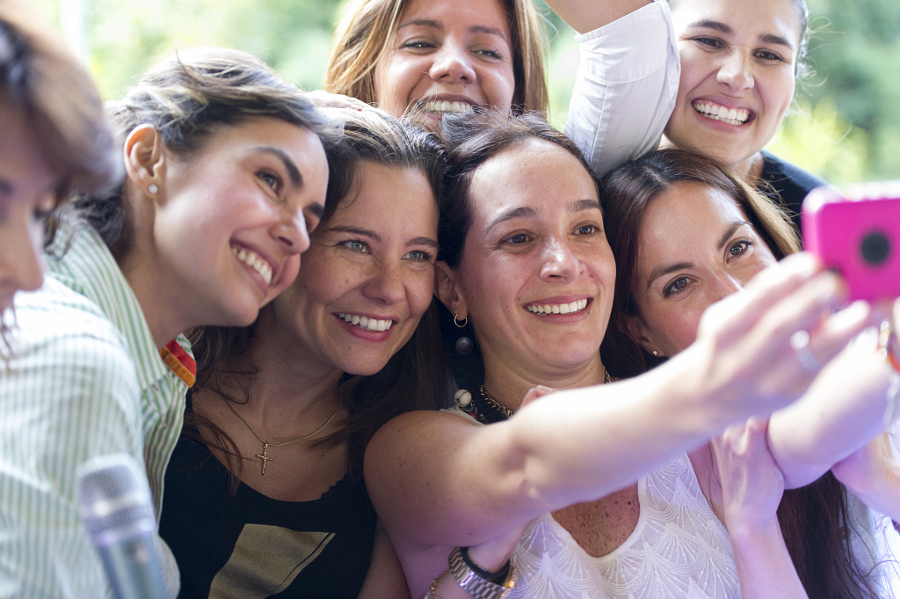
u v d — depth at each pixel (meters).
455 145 1.85
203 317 1.34
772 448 1.47
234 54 1.40
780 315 0.77
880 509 1.53
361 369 1.63
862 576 1.81
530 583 1.51
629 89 2.08
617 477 1.00
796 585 1.50
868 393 1.29
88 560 1.00
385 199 1.59
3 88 0.80
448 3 2.30
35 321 1.07
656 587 1.52
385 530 1.75
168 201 1.26
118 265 1.31
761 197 2.02
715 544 1.59
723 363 0.83
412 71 2.31
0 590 0.95
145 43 7.73
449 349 2.01
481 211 1.71
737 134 2.25
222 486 1.61
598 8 2.08
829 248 0.78
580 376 1.77
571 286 1.63
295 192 1.32
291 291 1.61
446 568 1.60
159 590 0.81
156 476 1.45
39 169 0.86
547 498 1.13
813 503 1.76
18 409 0.99
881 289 0.77
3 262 0.88
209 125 1.27
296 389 1.73
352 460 1.77
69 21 5.26
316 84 7.48
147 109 1.32
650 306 1.82
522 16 2.44
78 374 1.02
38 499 0.96
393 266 1.61
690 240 1.76
